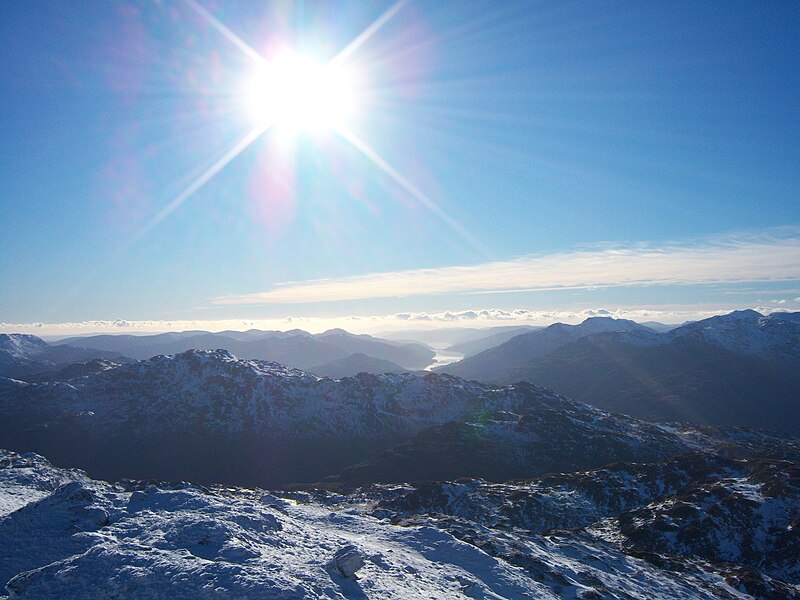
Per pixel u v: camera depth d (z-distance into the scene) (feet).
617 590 189.88
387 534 200.44
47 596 99.96
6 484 245.65
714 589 229.66
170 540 125.18
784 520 316.19
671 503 361.30
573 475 478.59
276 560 117.39
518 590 157.07
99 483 299.79
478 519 379.55
